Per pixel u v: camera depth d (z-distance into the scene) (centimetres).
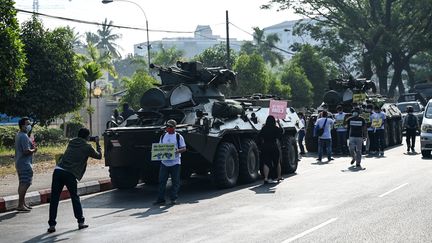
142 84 3606
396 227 917
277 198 1266
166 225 1016
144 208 1237
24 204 1279
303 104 4369
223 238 884
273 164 1556
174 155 1275
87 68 3684
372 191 1298
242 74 3847
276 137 1541
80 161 1047
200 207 1204
